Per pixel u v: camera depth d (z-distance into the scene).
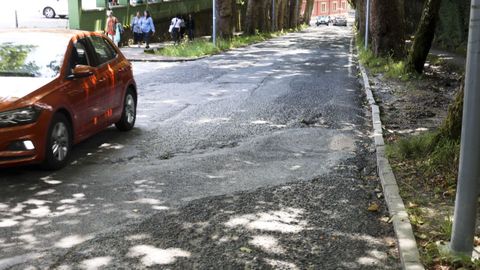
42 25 32.00
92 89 8.27
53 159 7.27
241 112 11.80
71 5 29.00
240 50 31.39
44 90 7.20
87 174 7.26
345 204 6.24
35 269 4.59
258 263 4.73
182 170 7.49
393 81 16.84
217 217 5.79
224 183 6.94
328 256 4.89
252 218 5.77
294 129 10.17
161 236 5.28
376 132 9.74
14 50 7.99
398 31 21.56
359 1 37.66
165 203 6.19
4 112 6.70
